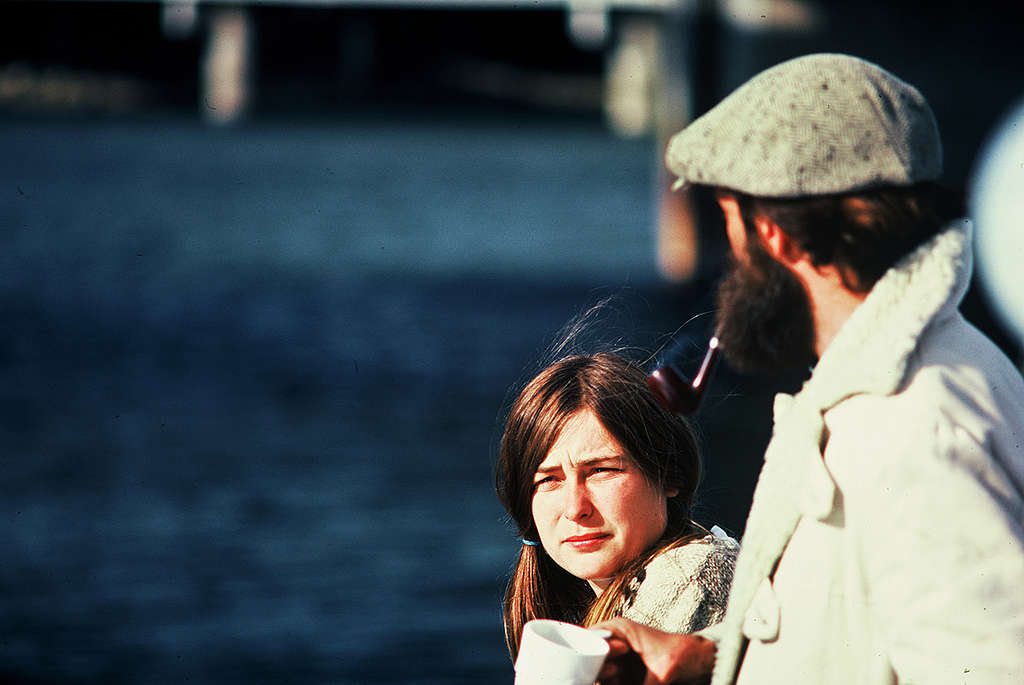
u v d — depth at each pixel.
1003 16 26.88
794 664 2.44
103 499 16.95
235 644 11.29
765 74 2.50
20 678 10.59
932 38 27.91
